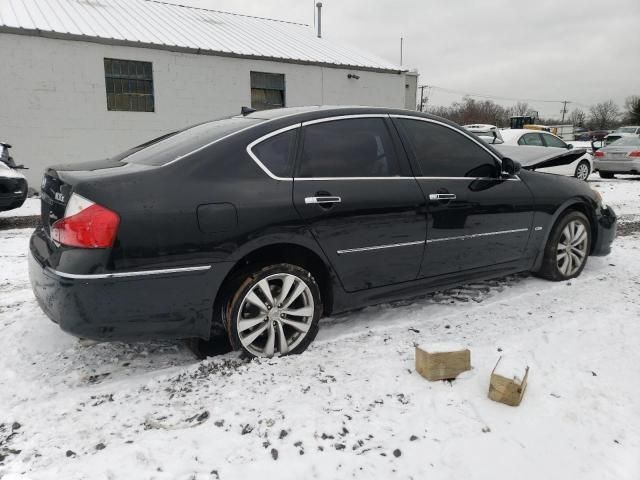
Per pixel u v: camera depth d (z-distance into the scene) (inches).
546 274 180.7
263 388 107.9
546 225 172.2
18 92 512.1
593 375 112.3
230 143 116.5
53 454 87.5
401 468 83.7
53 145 536.1
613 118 3462.1
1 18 525.3
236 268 117.7
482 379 110.0
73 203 102.1
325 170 126.0
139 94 581.0
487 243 156.3
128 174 106.7
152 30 631.2
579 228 183.3
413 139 143.9
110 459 85.1
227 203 110.3
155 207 103.7
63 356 126.0
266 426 94.5
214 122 142.7
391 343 130.9
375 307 158.6
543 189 170.7
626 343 127.6
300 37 822.5
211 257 108.9
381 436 91.7
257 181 115.6
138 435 92.8
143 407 102.0
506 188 159.9
